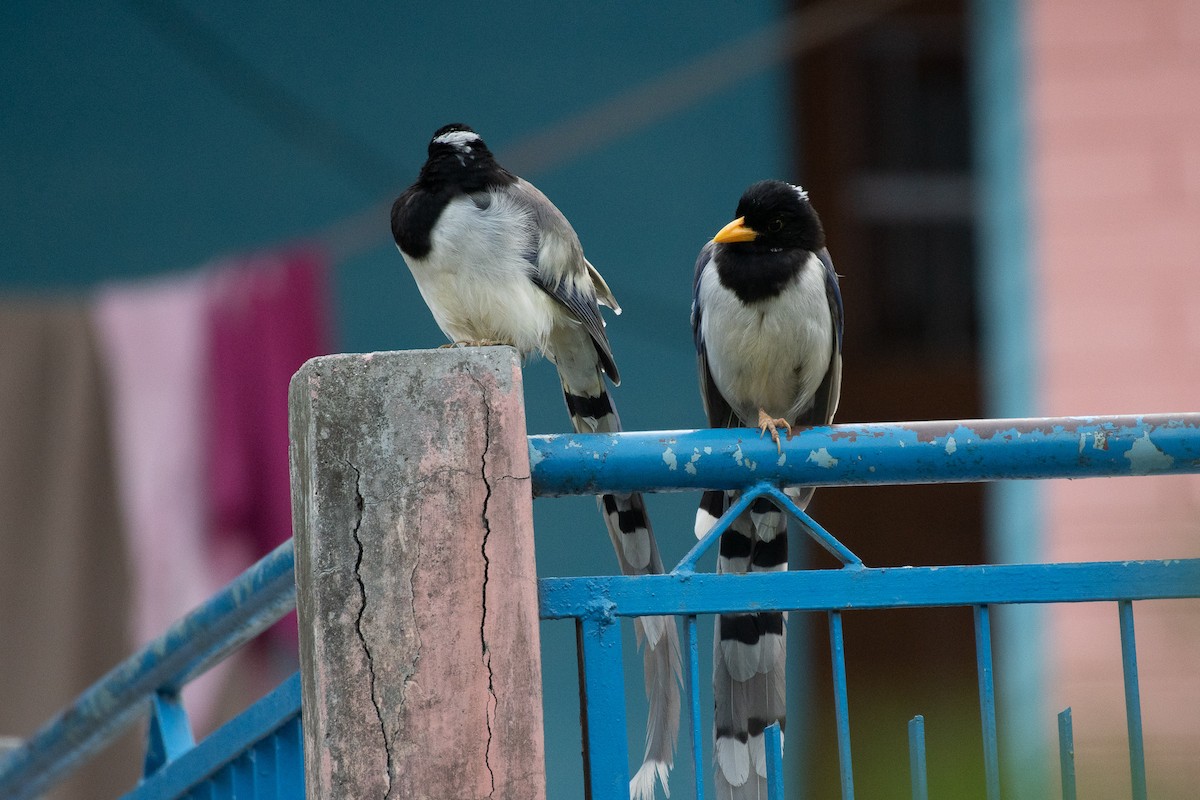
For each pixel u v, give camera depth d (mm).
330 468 4168
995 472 4480
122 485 11125
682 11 12680
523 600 4180
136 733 11641
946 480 4527
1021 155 10578
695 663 4312
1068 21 10492
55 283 12586
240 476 11125
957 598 4332
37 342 11180
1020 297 10664
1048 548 9820
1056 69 10492
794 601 4332
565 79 12641
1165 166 10398
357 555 4148
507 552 4184
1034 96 10508
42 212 12656
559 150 11680
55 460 11109
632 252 12672
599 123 11617
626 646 11664
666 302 12656
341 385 4191
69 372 11164
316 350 11344
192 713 11547
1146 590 4316
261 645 11695
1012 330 10875
